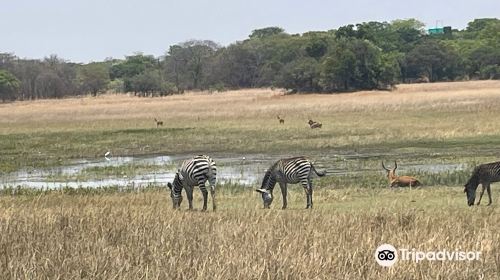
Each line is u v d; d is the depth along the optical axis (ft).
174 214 92.38
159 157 214.28
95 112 408.05
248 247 64.75
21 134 292.81
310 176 107.76
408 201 109.70
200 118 336.49
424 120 273.75
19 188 153.69
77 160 212.43
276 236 70.95
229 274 54.85
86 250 65.51
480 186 127.54
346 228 75.72
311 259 58.23
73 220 84.12
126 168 188.75
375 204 106.63
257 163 189.98
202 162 106.22
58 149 237.45
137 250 64.44
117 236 73.15
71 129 307.58
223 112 362.74
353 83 566.36
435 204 104.88
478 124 244.83
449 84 610.24
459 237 68.33
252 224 80.18
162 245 66.59
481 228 74.79
